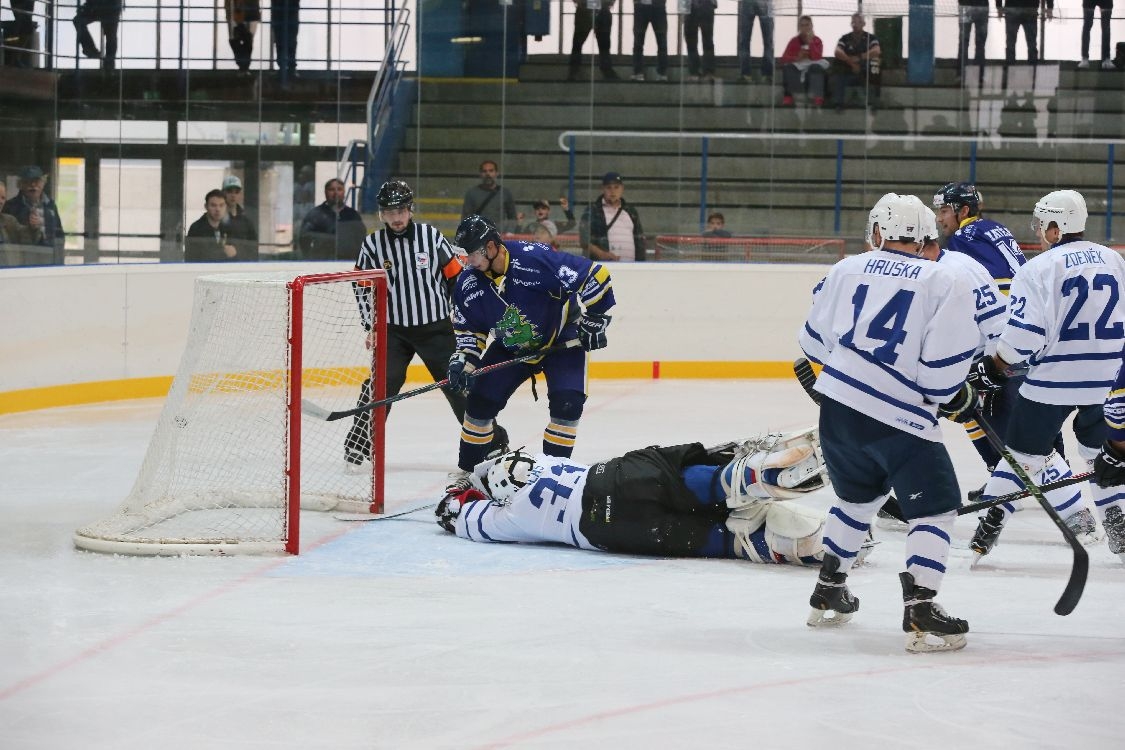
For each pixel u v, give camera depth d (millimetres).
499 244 15219
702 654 10391
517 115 31406
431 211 31438
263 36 29344
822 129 32562
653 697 9312
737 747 8375
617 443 21594
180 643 10609
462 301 15688
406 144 31188
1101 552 14445
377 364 16062
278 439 19516
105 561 13453
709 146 32156
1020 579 13172
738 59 32094
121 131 28328
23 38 26062
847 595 11195
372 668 9969
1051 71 32750
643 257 31953
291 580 12750
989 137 32750
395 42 30562
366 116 30328
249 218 29547
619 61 31688
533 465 14273
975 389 11859
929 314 10172
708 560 13664
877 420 10367
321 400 22797
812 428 12453
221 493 15805
